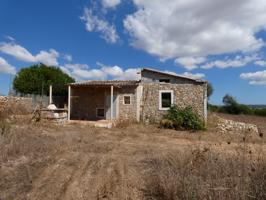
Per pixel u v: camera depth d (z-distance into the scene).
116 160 7.31
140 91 19.17
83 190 4.97
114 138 12.03
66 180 5.50
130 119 18.59
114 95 19.72
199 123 16.05
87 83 19.23
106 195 4.75
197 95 17.92
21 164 6.41
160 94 18.75
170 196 4.37
